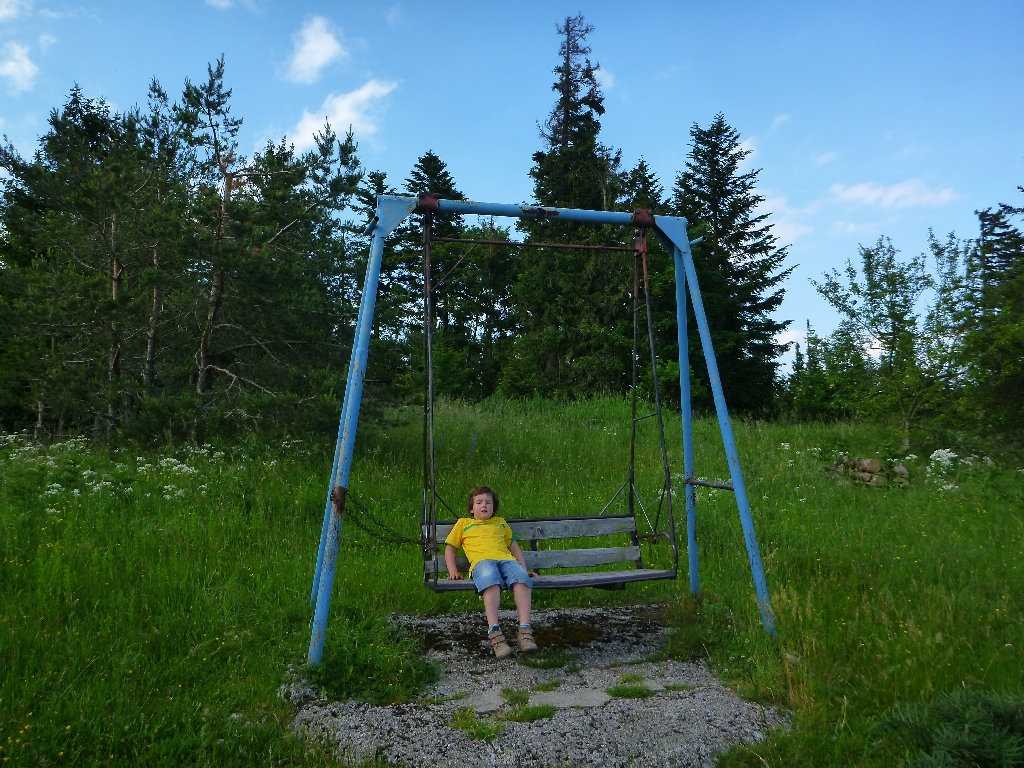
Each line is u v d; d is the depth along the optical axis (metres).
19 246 17.33
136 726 3.48
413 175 38.38
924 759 3.18
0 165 13.41
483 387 35.31
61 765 3.20
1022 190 28.28
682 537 7.66
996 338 12.12
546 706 3.81
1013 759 3.14
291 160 12.09
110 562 5.70
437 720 3.67
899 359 13.65
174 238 10.79
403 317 12.66
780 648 4.45
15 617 4.50
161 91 13.57
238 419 10.75
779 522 8.20
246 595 5.39
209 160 12.16
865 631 4.74
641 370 25.66
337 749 3.44
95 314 11.09
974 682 3.98
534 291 28.45
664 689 4.11
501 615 5.59
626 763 3.31
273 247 11.59
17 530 6.30
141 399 11.22
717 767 3.36
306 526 7.59
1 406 13.23
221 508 7.67
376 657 4.29
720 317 29.27
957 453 12.09
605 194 29.61
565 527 5.52
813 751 3.41
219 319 12.30
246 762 3.35
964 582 6.04
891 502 9.24
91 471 8.20
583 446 13.80
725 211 32.41
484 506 5.11
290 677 4.15
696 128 33.06
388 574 6.23
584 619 5.48
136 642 4.33
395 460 11.33
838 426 17.06
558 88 37.19
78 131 17.62
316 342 11.94
